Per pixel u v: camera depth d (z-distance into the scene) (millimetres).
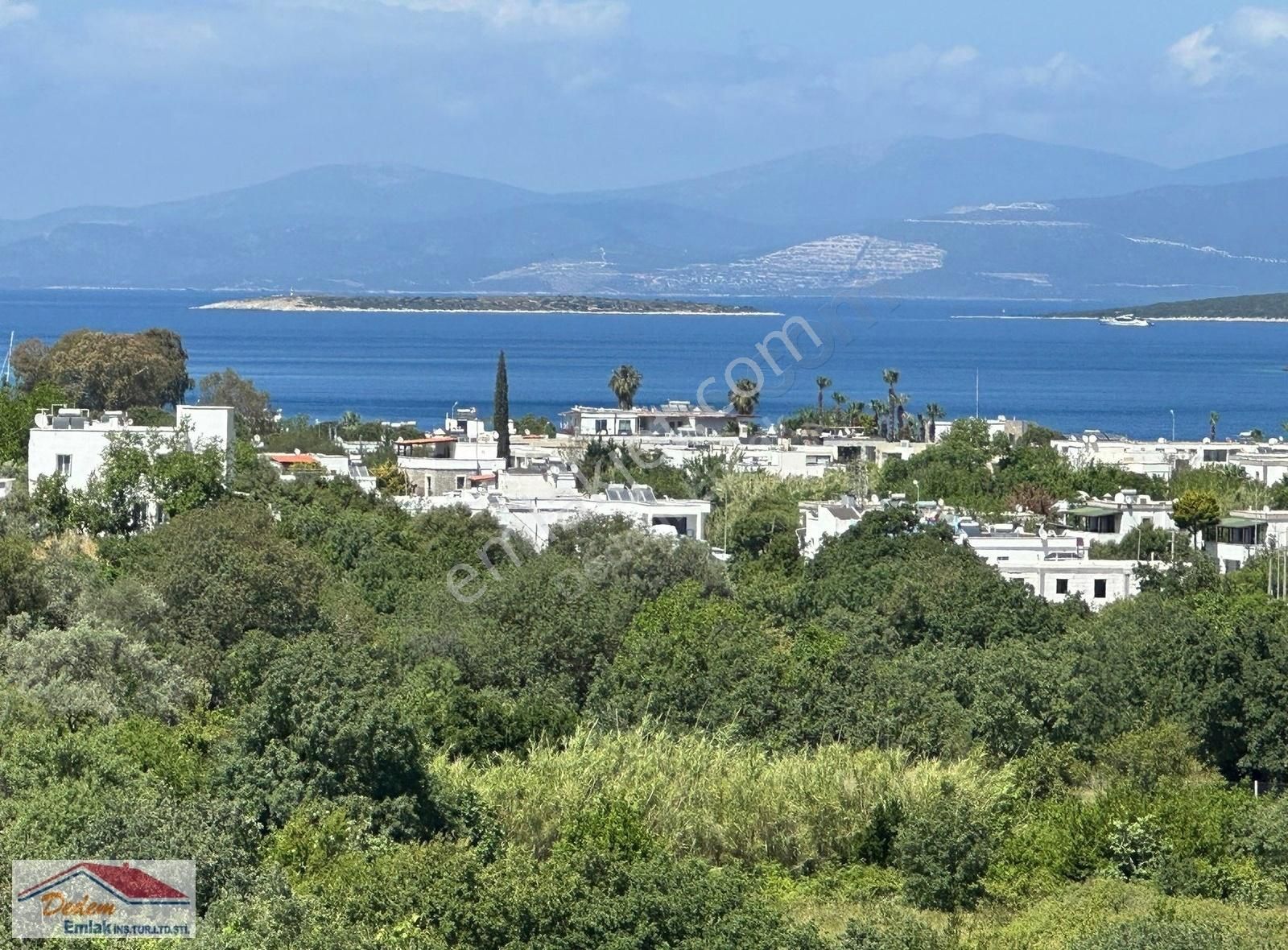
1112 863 68938
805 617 103625
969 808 68312
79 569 85812
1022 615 103562
